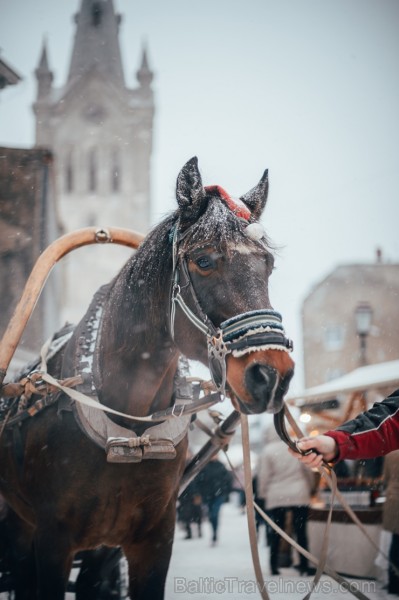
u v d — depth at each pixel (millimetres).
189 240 3049
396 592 6277
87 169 72500
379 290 39688
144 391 3445
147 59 75688
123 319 3459
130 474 3381
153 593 3514
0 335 16031
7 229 16984
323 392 10672
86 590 4398
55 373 3875
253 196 3404
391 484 6379
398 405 2881
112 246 65062
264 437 9602
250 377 2709
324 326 40250
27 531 4312
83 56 74312
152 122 73375
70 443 3428
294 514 8539
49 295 20031
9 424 3818
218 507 12555
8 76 13672
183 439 3654
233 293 2891
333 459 2750
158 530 3545
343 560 7672
